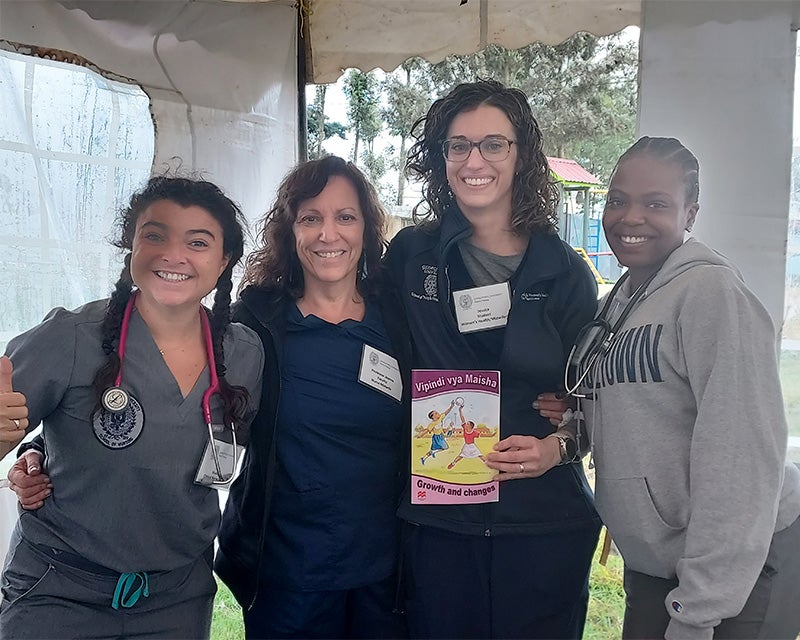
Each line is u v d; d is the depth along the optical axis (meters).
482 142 1.52
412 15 2.43
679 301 1.29
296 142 2.57
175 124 2.32
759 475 1.16
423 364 1.55
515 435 1.51
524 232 1.60
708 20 2.07
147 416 1.32
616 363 1.37
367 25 2.48
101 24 2.21
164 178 1.43
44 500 1.36
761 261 2.06
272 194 2.52
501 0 2.31
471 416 1.49
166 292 1.33
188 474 1.36
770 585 1.26
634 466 1.33
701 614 1.16
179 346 1.41
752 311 1.21
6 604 1.36
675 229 1.37
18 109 2.10
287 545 1.53
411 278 1.60
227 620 2.62
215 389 1.40
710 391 1.20
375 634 1.61
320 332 1.55
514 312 1.51
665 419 1.30
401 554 1.57
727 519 1.16
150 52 2.27
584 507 1.57
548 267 1.53
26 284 2.15
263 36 2.46
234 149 2.42
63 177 2.20
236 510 1.63
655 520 1.32
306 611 1.54
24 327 2.15
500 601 1.51
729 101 2.07
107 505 1.32
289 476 1.52
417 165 1.71
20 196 2.12
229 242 1.44
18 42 2.06
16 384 1.24
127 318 1.35
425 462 1.50
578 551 1.55
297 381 1.51
